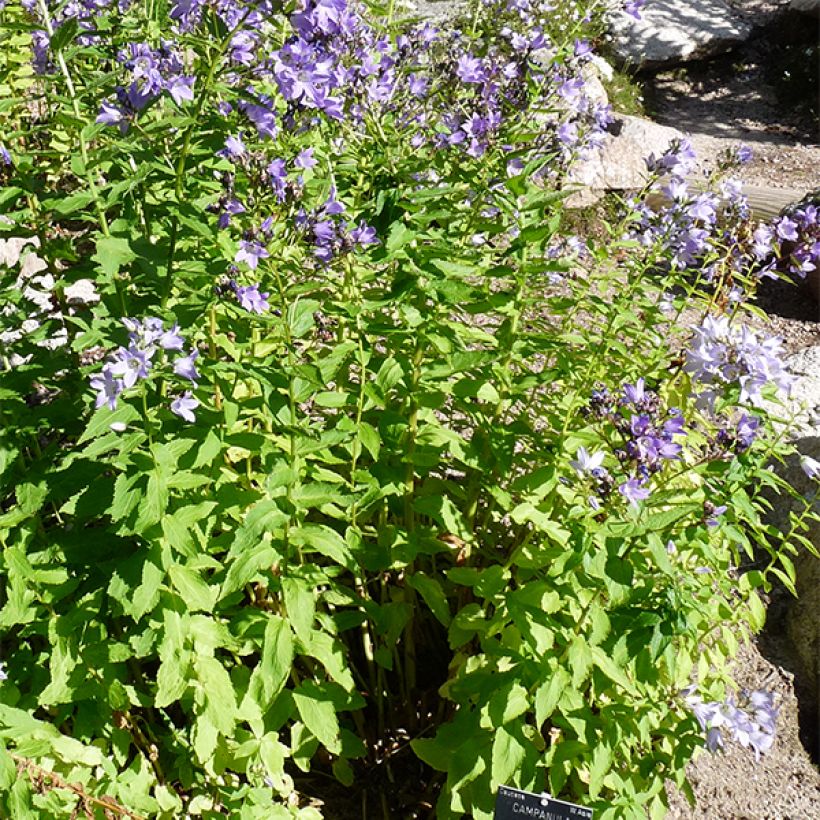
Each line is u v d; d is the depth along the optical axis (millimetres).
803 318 2740
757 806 1410
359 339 1137
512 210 1198
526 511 1094
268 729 1131
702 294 1433
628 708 1106
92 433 956
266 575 1113
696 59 5098
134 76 1041
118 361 941
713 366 1106
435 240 1193
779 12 5336
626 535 1005
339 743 1136
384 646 1344
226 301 1074
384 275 1288
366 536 1284
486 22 1466
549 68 1348
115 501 958
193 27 1084
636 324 1354
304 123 1160
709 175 1566
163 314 1015
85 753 1002
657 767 1166
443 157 1271
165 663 1006
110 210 1258
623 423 1073
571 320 1390
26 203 1304
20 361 1224
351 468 1238
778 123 4750
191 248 1115
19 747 958
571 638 1067
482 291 1206
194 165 1113
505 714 1052
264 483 1123
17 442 1066
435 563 1392
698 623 1216
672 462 1329
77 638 1039
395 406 1280
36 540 1086
